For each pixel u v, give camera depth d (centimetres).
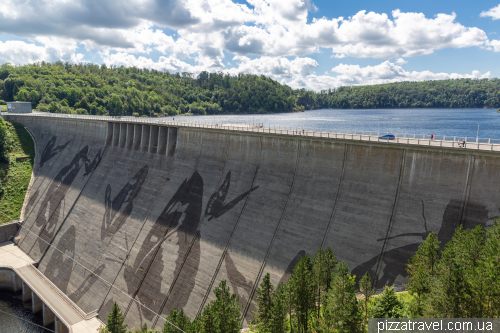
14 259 7506
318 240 4584
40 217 8475
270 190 5438
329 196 4794
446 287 2470
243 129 6200
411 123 16700
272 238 4972
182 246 5728
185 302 5084
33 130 11812
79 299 6166
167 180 7012
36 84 17675
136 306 5475
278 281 4569
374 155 4516
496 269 2383
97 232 7081
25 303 6712
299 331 3303
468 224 3716
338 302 2770
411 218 4062
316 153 5103
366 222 4338
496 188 3647
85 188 8400
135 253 6153
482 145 3900
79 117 10412
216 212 5819
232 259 5122
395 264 3938
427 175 4100
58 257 7188
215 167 6444
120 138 8875
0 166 9756
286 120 19225
